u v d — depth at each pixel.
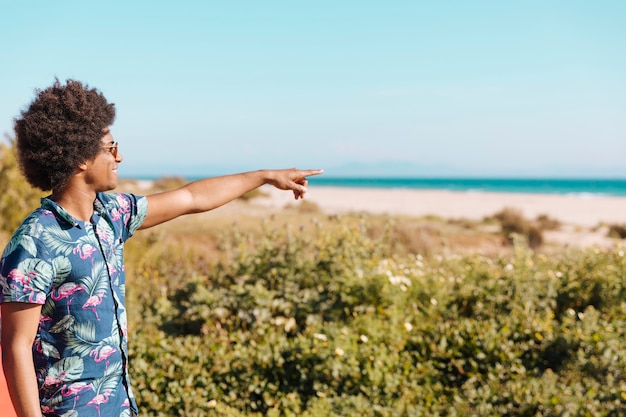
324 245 6.70
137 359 4.83
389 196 62.03
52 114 2.05
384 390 4.60
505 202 50.97
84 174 2.11
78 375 2.02
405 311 5.83
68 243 2.01
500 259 6.49
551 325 5.38
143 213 2.34
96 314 2.04
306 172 2.70
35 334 1.96
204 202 2.52
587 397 4.27
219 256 8.66
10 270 1.92
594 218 33.81
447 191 86.44
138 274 7.69
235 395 4.66
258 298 5.86
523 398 4.39
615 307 5.90
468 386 4.62
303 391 4.79
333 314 5.73
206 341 5.32
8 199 10.38
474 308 5.85
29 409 1.90
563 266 6.66
